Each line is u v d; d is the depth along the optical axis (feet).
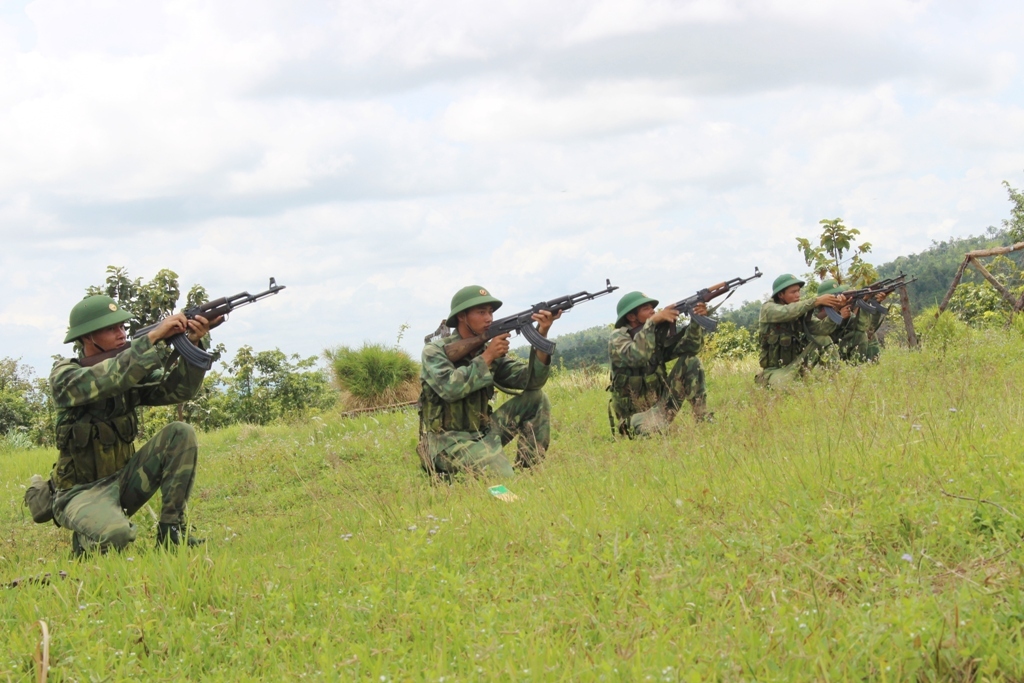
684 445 26.96
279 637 15.10
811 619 12.92
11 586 19.43
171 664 14.70
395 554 18.97
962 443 20.21
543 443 32.07
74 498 23.49
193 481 24.32
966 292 73.15
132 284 58.85
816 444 22.15
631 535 17.52
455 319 30.45
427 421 30.04
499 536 19.26
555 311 30.83
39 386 113.50
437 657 13.67
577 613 14.57
